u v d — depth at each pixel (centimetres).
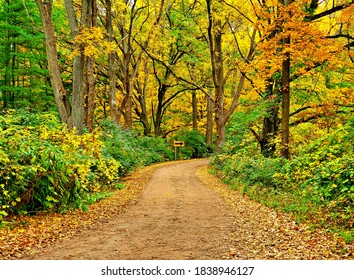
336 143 1385
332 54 1521
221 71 2909
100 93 4031
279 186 1444
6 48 2564
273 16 1521
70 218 1039
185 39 2989
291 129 1956
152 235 855
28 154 1023
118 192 1684
